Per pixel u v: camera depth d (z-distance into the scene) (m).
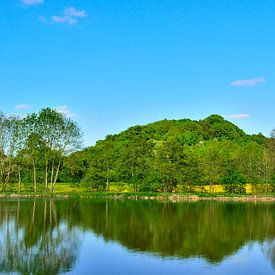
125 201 93.94
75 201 91.31
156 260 36.25
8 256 36.91
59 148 107.25
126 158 117.88
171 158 114.12
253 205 87.06
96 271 32.53
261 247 42.47
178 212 71.75
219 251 40.38
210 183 114.94
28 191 110.44
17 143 107.75
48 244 42.41
